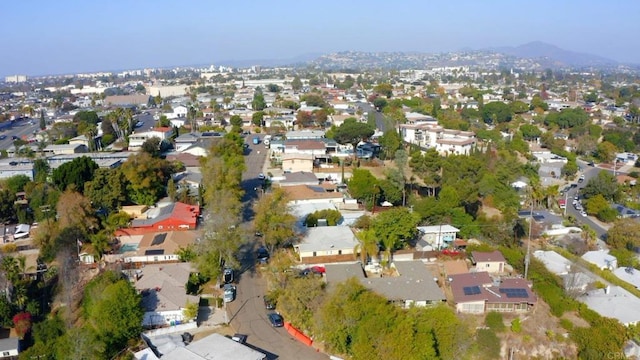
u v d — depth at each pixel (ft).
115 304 149.48
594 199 286.46
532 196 288.51
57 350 144.15
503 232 230.68
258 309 172.35
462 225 235.40
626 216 274.36
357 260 205.87
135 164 263.29
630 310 175.01
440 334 152.05
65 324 160.35
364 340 140.67
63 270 185.78
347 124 378.73
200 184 272.92
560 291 183.42
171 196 266.57
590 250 230.68
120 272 181.98
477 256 203.41
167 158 351.46
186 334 155.33
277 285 175.94
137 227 226.17
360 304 150.30
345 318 148.46
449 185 263.70
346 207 267.18
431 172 296.71
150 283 176.86
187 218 233.14
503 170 299.17
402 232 202.69
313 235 216.54
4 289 167.63
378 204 271.90
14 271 174.60
